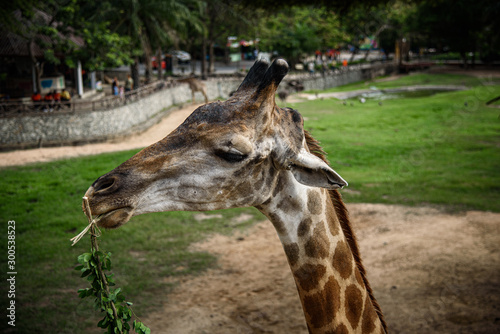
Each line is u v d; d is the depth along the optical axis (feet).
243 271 27.76
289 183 8.59
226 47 179.52
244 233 33.99
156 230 34.40
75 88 101.50
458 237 29.94
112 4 88.69
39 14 78.38
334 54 201.67
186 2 110.52
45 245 31.63
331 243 9.01
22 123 67.82
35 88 84.28
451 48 158.10
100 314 23.00
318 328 9.12
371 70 179.11
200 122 8.04
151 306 23.72
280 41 151.23
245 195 8.20
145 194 7.83
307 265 8.87
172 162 7.88
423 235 30.86
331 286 8.96
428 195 39.45
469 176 45.19
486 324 20.07
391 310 22.16
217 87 129.39
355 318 9.31
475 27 135.03
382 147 60.75
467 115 83.66
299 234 8.79
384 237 31.48
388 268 26.68
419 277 25.12
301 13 154.71
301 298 9.21
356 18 159.63
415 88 137.18
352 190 42.27
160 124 90.17
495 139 63.46
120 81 136.26
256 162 7.97
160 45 114.01
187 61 194.80
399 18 156.46
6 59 86.43
